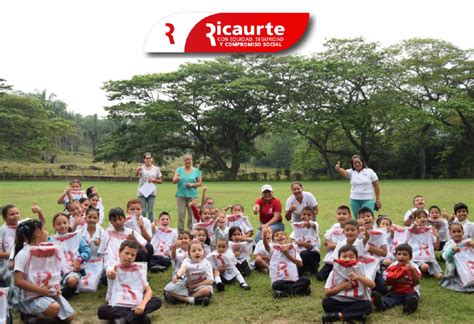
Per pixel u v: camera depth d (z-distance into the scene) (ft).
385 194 73.97
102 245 24.43
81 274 23.75
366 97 150.41
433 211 29.30
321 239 36.35
